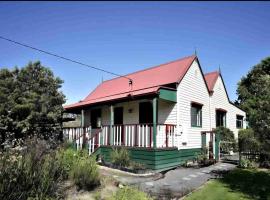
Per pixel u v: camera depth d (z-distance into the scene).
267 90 9.33
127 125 13.97
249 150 13.75
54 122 17.78
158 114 15.49
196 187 9.19
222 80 20.98
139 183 9.54
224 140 18.25
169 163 13.06
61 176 7.19
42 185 6.28
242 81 30.80
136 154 12.87
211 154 15.23
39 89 17.77
